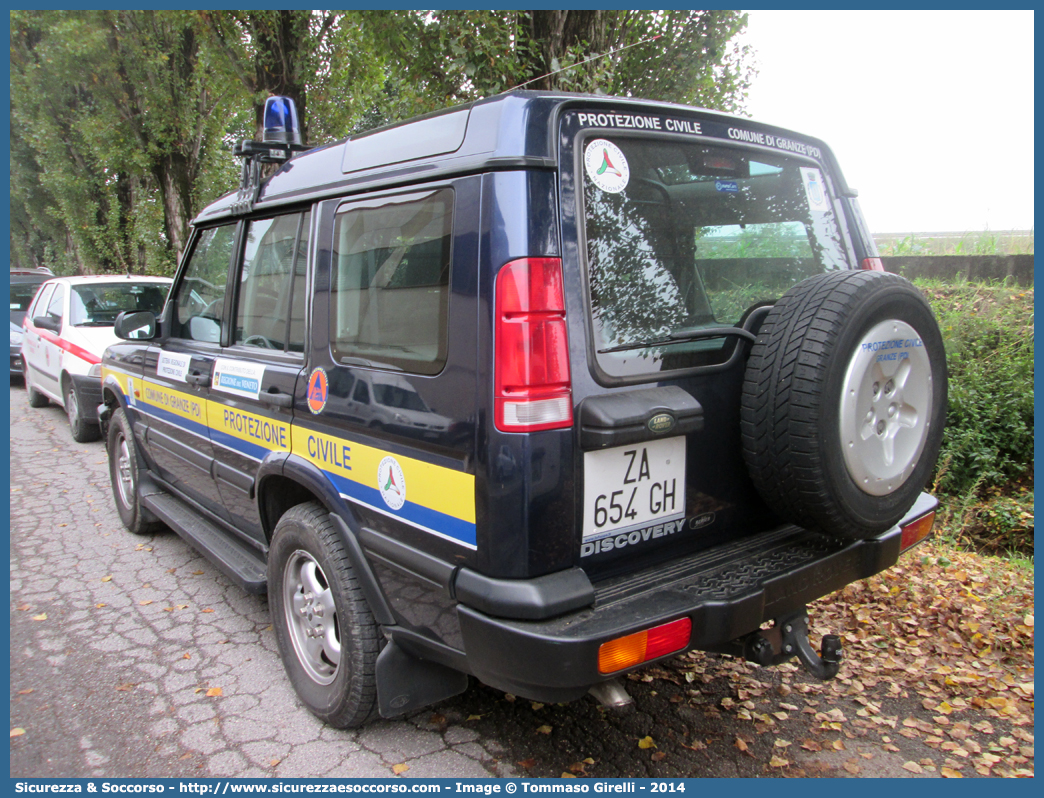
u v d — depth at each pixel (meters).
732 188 2.58
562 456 2.03
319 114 10.96
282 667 3.41
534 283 2.00
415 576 2.31
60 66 13.67
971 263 7.72
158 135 14.17
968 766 2.72
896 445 2.39
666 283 2.34
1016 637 3.59
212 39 9.98
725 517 2.49
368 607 2.65
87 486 6.47
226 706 3.09
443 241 2.20
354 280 2.61
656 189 2.34
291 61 9.95
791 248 2.79
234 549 3.76
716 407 2.40
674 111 2.43
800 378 2.17
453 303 2.14
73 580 4.44
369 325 2.52
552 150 2.08
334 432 2.69
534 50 5.51
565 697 2.04
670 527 2.32
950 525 5.30
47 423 9.27
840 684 3.25
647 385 2.21
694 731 2.90
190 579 4.45
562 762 2.71
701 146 2.49
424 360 2.26
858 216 3.06
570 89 5.30
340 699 2.73
